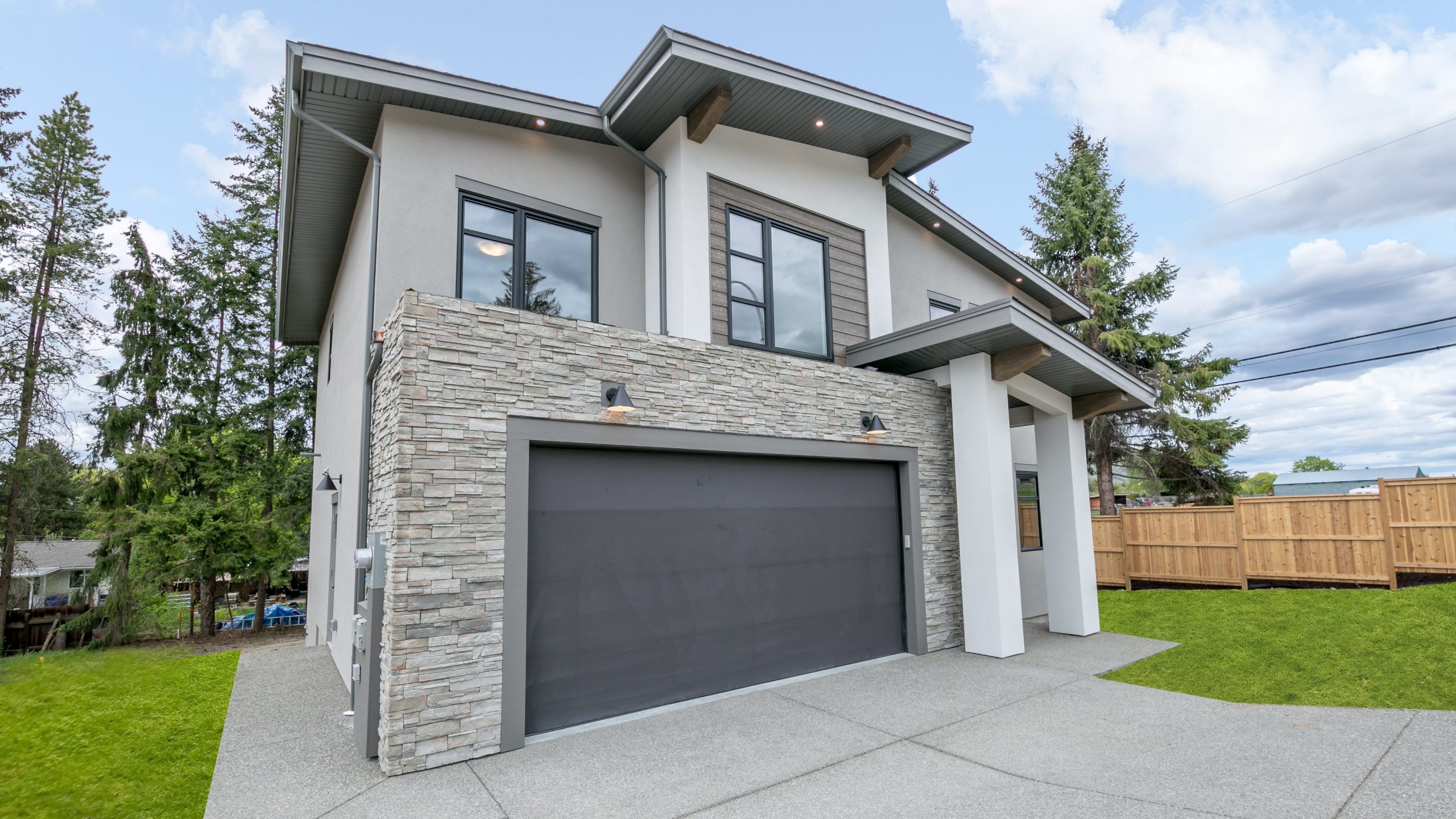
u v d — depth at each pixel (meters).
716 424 6.52
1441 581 9.39
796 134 8.82
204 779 4.68
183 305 19.25
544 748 5.00
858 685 6.66
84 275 19.41
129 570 14.77
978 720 5.55
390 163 6.89
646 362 6.12
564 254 7.90
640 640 5.93
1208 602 10.31
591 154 8.22
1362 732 4.87
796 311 8.63
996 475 7.98
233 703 6.70
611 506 5.91
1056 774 4.37
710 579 6.46
